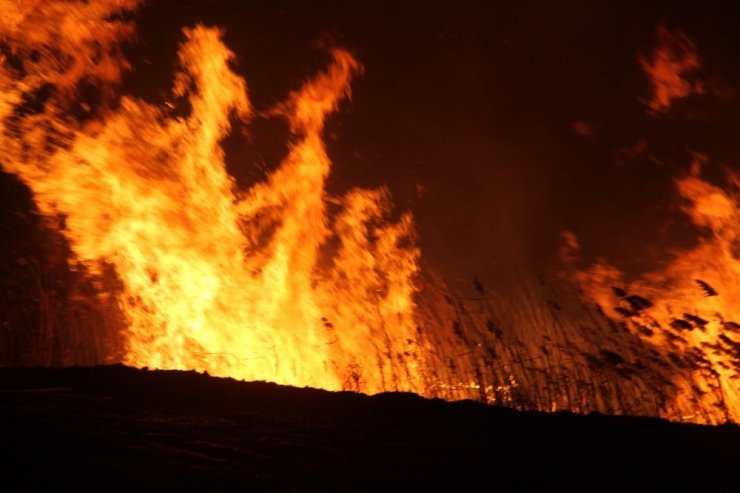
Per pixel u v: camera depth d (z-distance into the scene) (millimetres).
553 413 6539
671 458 5293
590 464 5102
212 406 6285
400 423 5992
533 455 5266
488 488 4590
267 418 5973
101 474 4508
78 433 5207
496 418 6254
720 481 4844
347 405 6516
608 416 6492
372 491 4480
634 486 4703
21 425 5309
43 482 4320
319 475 4703
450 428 5910
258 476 4637
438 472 4836
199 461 4836
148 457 4836
